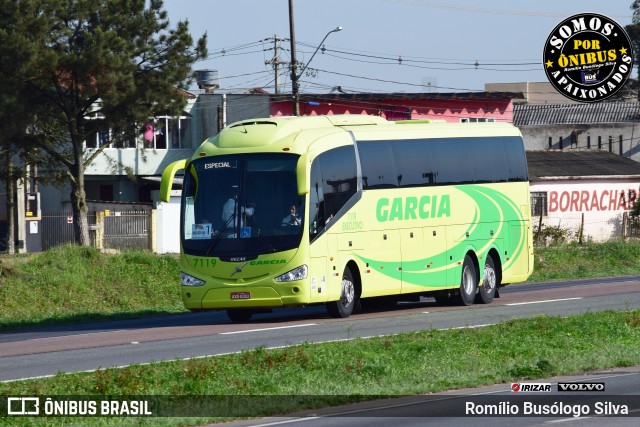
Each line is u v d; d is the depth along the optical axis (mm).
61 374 30891
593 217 129875
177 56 92812
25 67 86375
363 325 44719
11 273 71438
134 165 132125
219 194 46938
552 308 51844
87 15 89562
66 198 130500
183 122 135875
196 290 46562
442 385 29609
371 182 50188
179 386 28938
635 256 99125
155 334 43812
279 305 45625
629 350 36406
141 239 103812
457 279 54781
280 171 46406
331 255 47219
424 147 53656
